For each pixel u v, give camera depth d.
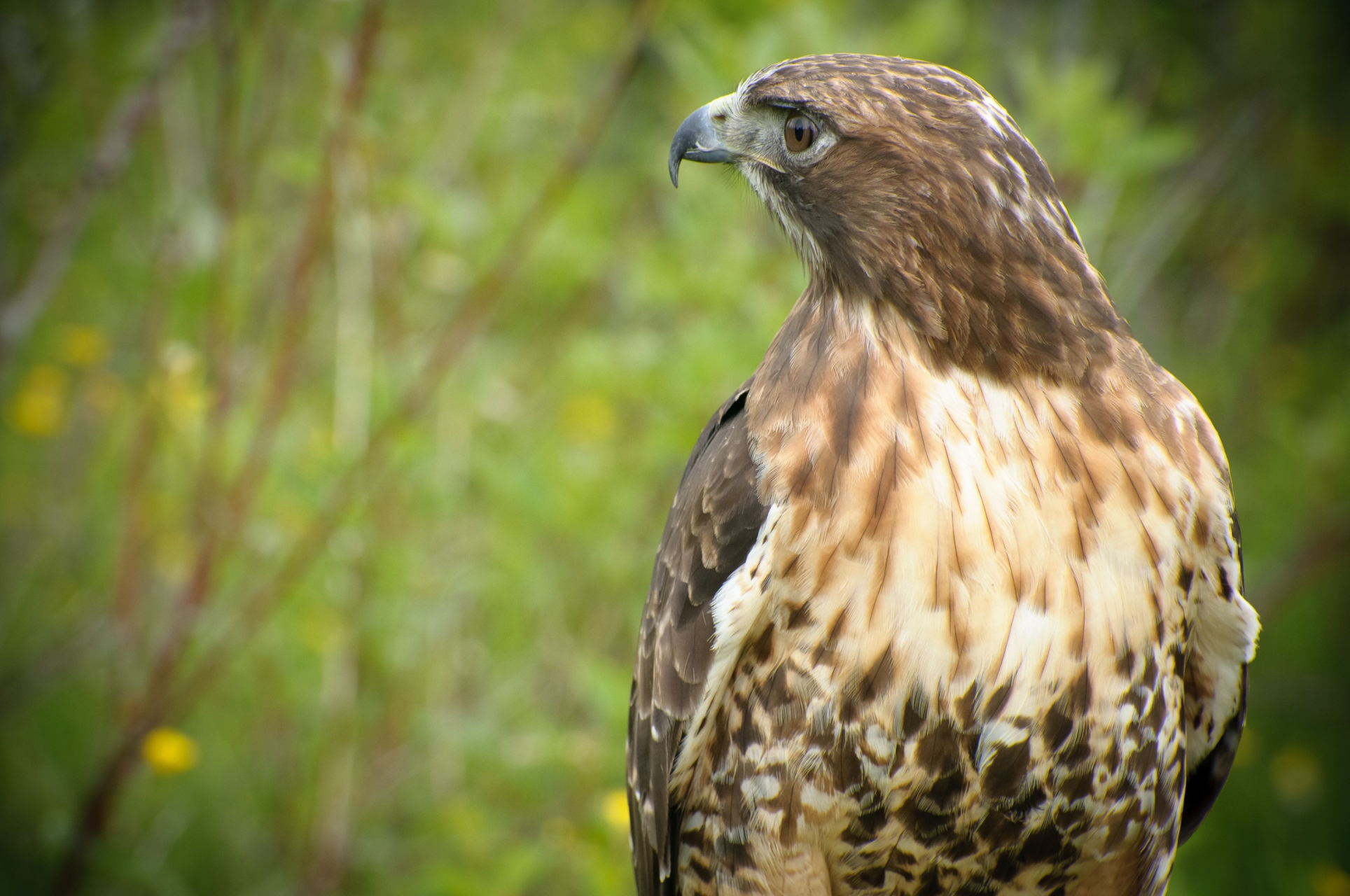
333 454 7.58
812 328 4.90
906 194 4.62
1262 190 12.75
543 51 9.72
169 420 7.95
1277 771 10.16
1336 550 10.34
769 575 4.57
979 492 4.41
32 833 8.47
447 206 7.11
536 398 9.33
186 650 7.28
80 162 8.48
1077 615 4.42
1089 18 10.63
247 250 8.16
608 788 7.46
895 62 4.90
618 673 7.20
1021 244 4.57
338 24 7.66
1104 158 7.66
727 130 5.26
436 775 8.04
